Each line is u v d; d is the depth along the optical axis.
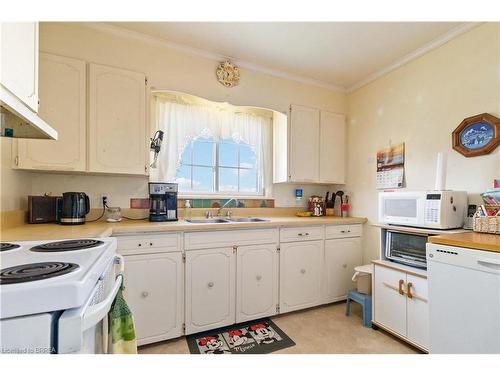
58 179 1.96
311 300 2.37
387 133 2.57
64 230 1.44
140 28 2.01
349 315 2.29
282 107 2.69
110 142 1.85
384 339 1.89
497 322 1.12
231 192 2.76
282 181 2.71
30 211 1.70
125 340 0.94
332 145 2.90
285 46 2.24
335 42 2.18
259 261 2.12
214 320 1.93
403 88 2.43
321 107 2.94
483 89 1.85
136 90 1.95
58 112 1.70
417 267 1.85
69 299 0.54
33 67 1.06
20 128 1.12
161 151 2.32
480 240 1.25
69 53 1.85
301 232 2.33
